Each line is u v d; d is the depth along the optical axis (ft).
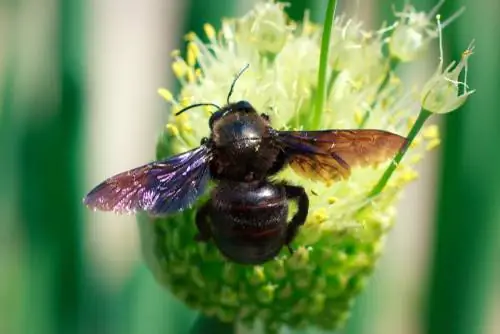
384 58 1.12
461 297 1.19
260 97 1.11
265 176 1.07
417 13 1.14
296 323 1.11
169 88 1.28
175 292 1.12
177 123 1.11
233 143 1.07
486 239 1.18
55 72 1.23
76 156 1.23
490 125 1.18
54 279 1.23
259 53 1.12
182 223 1.10
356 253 1.10
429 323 1.20
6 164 1.26
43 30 1.26
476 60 1.17
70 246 1.23
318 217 1.08
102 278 1.27
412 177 1.09
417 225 1.54
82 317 1.24
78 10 1.22
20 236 1.24
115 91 1.81
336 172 1.07
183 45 1.22
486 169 1.18
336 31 1.11
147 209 1.05
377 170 1.09
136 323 1.25
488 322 1.21
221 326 1.12
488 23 1.17
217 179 1.07
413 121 1.10
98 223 1.35
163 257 1.11
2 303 1.24
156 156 1.12
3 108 1.25
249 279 1.09
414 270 1.51
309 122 1.10
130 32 1.87
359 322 1.26
